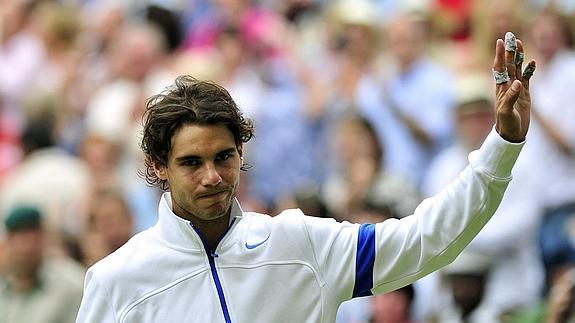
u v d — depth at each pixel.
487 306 25.48
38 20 40.16
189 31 38.12
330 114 32.19
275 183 32.28
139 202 30.84
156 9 36.81
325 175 32.06
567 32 30.09
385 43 32.53
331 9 35.31
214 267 14.61
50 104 35.53
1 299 26.95
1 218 32.59
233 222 14.77
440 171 28.11
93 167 31.84
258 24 34.91
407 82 30.92
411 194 27.59
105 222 27.42
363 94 31.28
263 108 32.72
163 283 14.55
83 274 27.38
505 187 14.16
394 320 23.92
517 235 26.48
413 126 30.27
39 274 26.94
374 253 14.52
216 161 14.16
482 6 31.17
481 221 14.20
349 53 32.53
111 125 32.62
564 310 20.91
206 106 14.14
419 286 24.97
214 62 34.22
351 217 27.58
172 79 33.72
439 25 33.72
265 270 14.61
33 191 31.98
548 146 28.58
